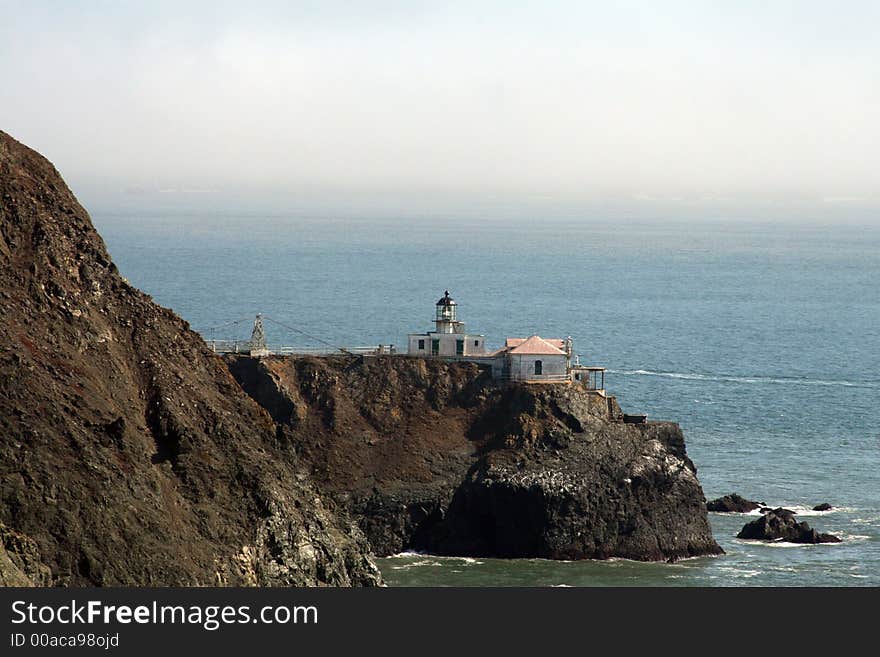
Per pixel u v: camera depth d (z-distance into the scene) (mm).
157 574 142000
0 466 140750
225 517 156000
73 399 152750
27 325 158375
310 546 161375
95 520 141500
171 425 160750
